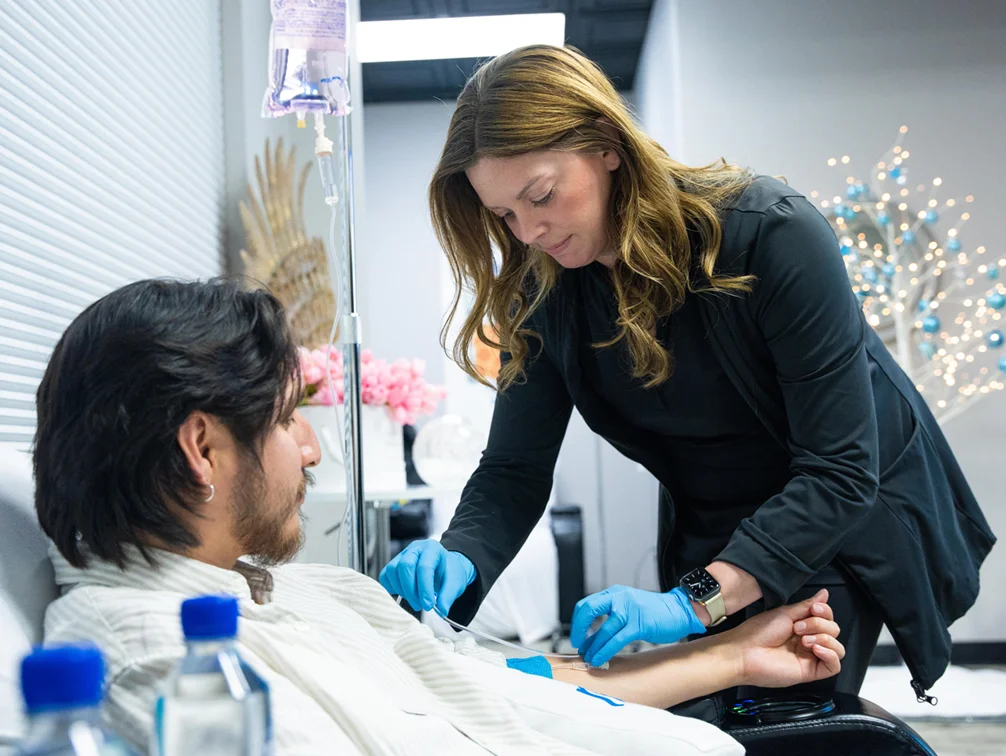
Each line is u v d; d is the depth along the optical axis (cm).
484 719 88
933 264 402
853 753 105
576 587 423
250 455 77
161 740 44
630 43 519
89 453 73
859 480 121
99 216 197
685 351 133
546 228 120
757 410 133
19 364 152
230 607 43
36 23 172
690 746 90
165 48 254
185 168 267
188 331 75
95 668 34
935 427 156
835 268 122
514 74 116
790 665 121
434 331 547
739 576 121
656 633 119
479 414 509
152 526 74
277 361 79
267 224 299
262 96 337
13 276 154
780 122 412
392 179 550
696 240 126
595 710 96
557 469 507
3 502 84
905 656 136
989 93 404
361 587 108
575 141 116
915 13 407
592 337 141
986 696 330
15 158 158
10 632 73
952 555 143
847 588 137
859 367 124
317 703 71
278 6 144
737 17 413
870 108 409
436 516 434
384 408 222
